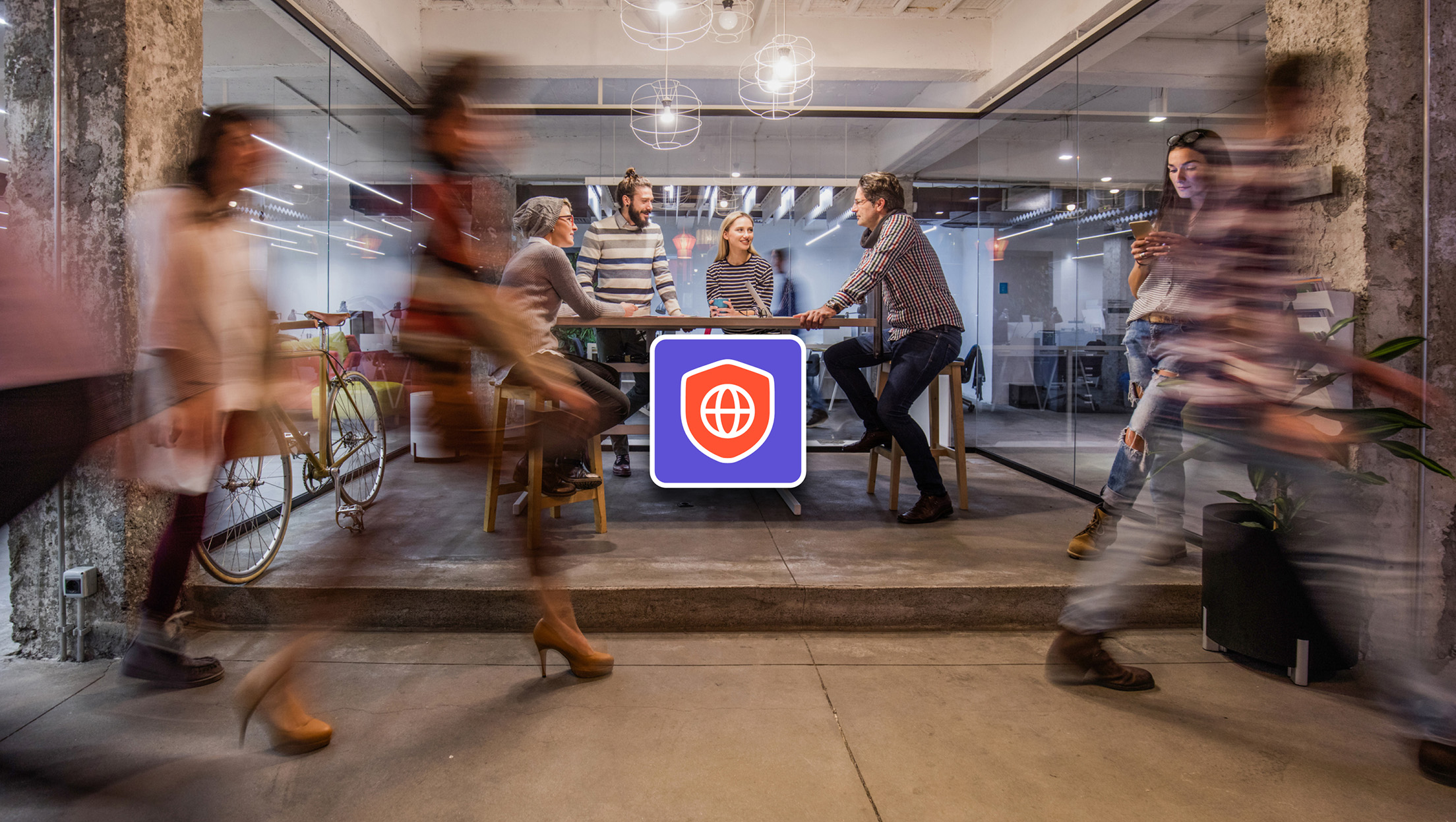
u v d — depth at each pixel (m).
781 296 6.00
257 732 1.74
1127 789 1.53
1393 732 1.76
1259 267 1.62
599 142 5.88
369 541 1.62
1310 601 1.87
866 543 3.00
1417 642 2.02
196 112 2.44
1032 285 4.69
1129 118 3.94
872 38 5.64
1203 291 1.68
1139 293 3.03
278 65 4.30
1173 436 1.81
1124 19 3.90
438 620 2.42
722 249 4.94
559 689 1.98
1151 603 2.47
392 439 5.14
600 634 2.39
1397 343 1.91
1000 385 5.14
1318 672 2.06
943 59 5.66
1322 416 1.86
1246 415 1.64
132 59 2.16
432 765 1.59
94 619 2.20
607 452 5.89
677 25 5.42
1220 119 2.42
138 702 1.89
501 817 1.42
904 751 1.67
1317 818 1.43
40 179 2.19
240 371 1.98
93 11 2.13
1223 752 1.67
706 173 5.98
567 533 3.17
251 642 2.30
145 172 2.22
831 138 6.00
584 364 3.13
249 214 2.04
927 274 3.29
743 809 1.45
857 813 1.44
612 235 4.45
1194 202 2.55
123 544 2.19
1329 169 2.24
